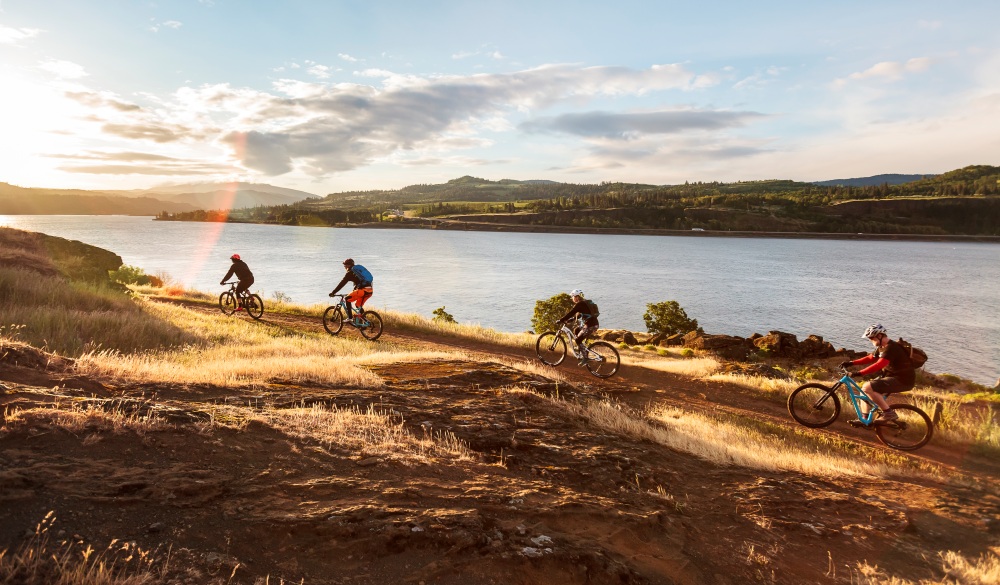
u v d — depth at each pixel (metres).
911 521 5.30
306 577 2.80
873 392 9.48
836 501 5.67
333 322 16.86
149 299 20.88
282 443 4.50
